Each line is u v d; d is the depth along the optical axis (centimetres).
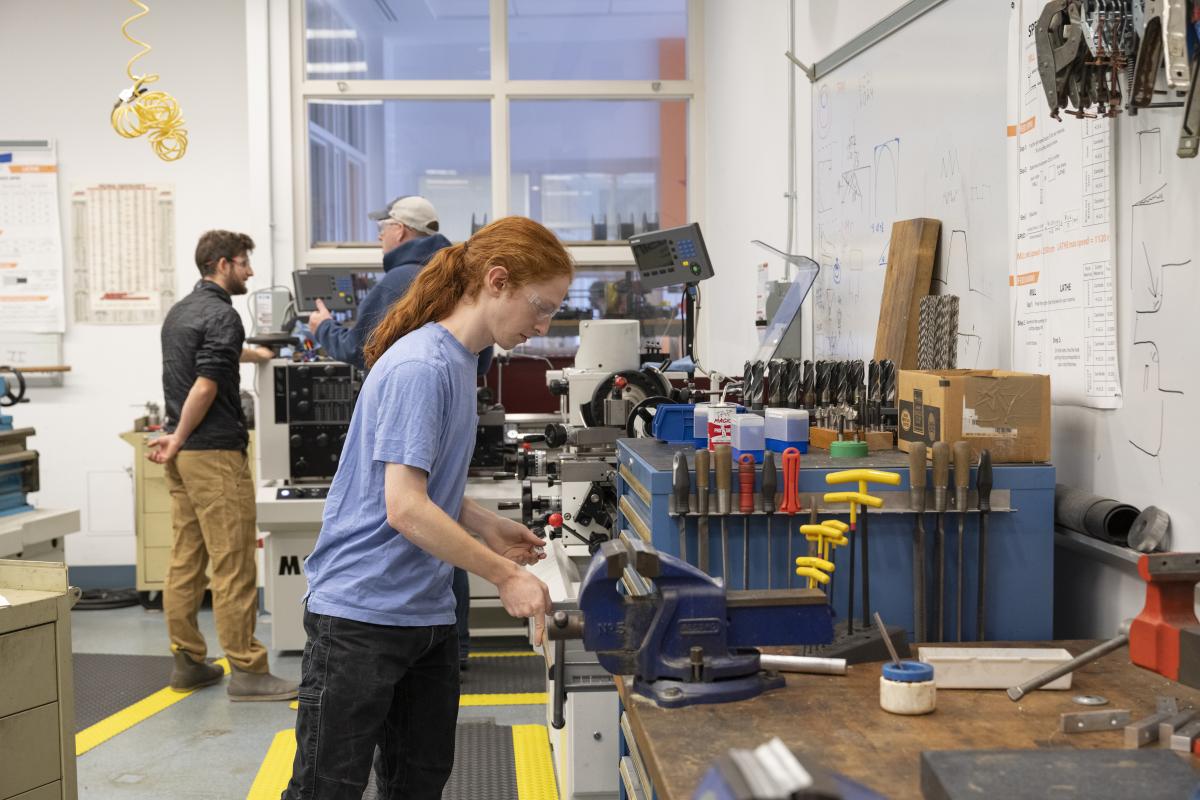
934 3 263
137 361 564
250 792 302
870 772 117
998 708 138
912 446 179
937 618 183
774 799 71
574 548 277
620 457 233
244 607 376
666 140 585
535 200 584
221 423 366
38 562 229
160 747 336
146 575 518
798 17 379
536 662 425
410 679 192
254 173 545
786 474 179
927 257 261
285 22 545
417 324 180
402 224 370
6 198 555
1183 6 147
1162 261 174
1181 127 157
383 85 564
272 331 541
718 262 537
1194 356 167
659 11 579
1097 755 112
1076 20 165
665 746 125
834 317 345
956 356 231
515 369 546
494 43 568
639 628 148
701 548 180
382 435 166
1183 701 139
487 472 431
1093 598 199
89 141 556
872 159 308
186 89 558
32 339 560
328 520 178
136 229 560
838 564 184
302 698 178
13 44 552
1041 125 208
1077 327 197
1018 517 183
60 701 225
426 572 178
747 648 149
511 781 307
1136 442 182
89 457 564
